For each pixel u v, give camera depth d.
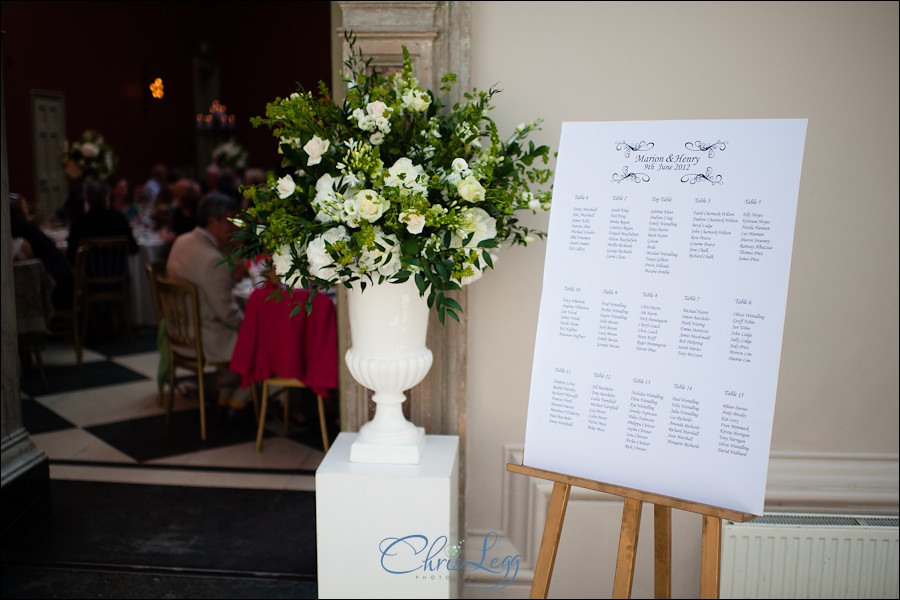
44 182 8.88
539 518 2.49
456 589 2.37
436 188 1.84
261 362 3.58
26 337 4.59
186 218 5.84
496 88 2.32
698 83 2.30
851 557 2.29
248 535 2.89
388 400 2.12
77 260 5.01
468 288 2.37
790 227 1.54
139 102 10.23
